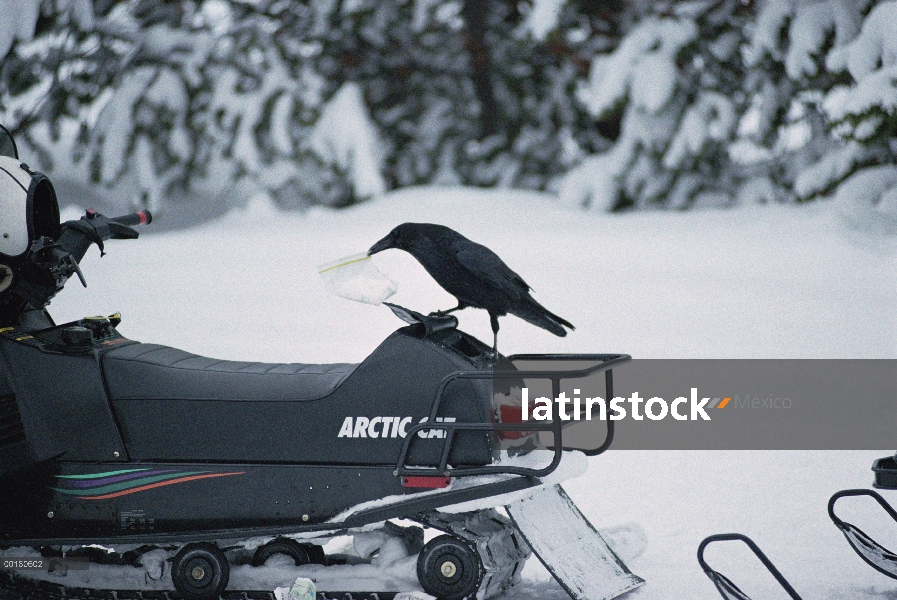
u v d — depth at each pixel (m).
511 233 23.30
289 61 28.91
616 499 6.71
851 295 15.91
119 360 4.98
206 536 4.72
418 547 5.07
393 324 14.16
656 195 26.58
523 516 4.75
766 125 26.62
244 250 22.22
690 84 26.48
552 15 28.67
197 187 28.59
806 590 5.02
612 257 19.98
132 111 28.11
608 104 26.42
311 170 28.52
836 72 23.34
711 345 12.35
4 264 4.96
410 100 34.69
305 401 4.73
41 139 28.72
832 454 7.73
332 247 22.08
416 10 32.56
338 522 4.63
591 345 12.49
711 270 18.50
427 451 4.65
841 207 21.89
